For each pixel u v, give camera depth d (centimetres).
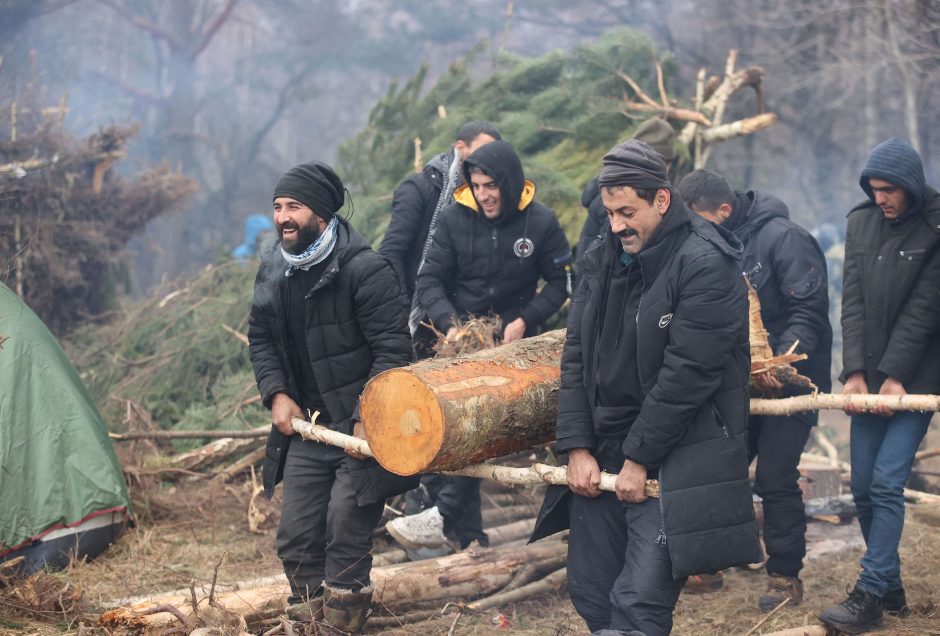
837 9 1434
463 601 432
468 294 509
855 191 1659
